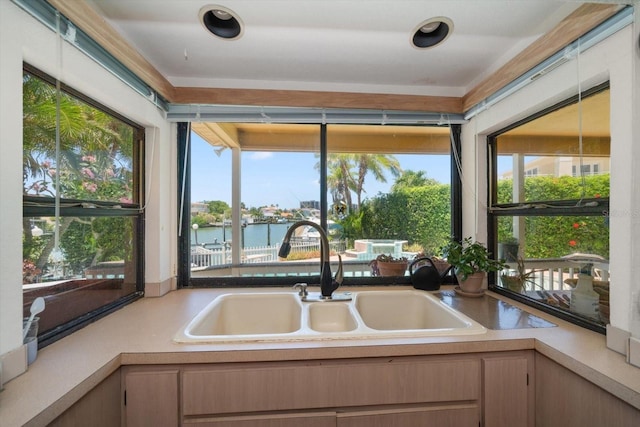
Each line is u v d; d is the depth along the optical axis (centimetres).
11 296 76
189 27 117
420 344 95
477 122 164
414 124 177
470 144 172
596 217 107
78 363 83
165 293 159
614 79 90
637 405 70
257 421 92
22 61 80
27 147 88
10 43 75
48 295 97
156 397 90
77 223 111
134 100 130
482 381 98
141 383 90
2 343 73
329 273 150
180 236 171
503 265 149
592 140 106
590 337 100
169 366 91
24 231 89
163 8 106
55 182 98
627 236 87
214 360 90
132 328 109
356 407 95
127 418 90
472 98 158
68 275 106
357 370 94
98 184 121
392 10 107
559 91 110
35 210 90
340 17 111
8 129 75
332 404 93
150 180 152
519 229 149
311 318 138
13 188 76
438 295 155
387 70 153
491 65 147
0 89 73
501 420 98
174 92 154
